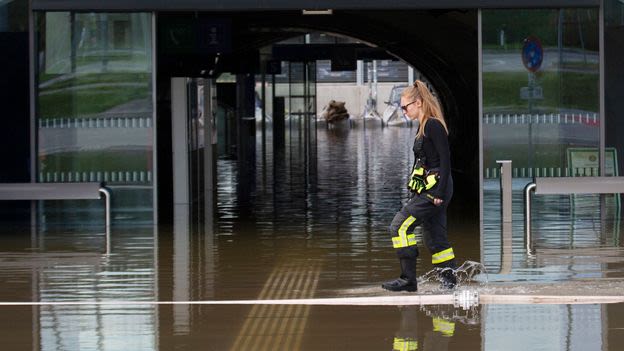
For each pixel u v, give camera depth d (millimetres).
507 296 10766
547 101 18078
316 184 26203
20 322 9875
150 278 12336
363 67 72500
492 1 17609
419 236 16156
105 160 18000
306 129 53688
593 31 18031
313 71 54125
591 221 17859
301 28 35375
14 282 12094
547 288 11273
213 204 21625
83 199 17625
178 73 29422
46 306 10633
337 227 17453
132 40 17906
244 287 11664
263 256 14141
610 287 11312
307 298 10906
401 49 35875
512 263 13188
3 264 13508
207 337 9195
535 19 18000
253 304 10648
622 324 9547
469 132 29766
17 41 18125
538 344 8836
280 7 17594
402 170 30312
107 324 9750
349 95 72500
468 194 24078
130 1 17594
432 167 11078
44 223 18016
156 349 8789
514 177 18156
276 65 49156
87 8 17578
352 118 72750
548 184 16984
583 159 18094
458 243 15250
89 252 14648
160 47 24062
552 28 18016
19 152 18297
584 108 18078
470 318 9875
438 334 9211
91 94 17953
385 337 9125
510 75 18062
